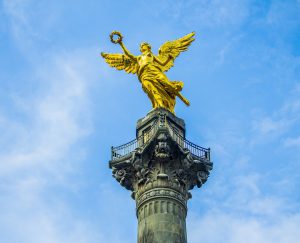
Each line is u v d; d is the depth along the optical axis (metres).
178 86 40.62
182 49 44.47
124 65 43.19
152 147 37.09
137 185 37.38
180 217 35.84
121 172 38.06
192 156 38.06
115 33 42.78
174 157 37.28
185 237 35.41
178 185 36.84
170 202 36.00
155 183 36.50
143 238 34.91
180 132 39.69
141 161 37.28
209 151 39.09
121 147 39.00
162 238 34.41
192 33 45.31
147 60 41.53
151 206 35.81
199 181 38.16
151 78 40.69
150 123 39.22
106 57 43.53
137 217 36.62
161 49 43.75
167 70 42.62
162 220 35.09
